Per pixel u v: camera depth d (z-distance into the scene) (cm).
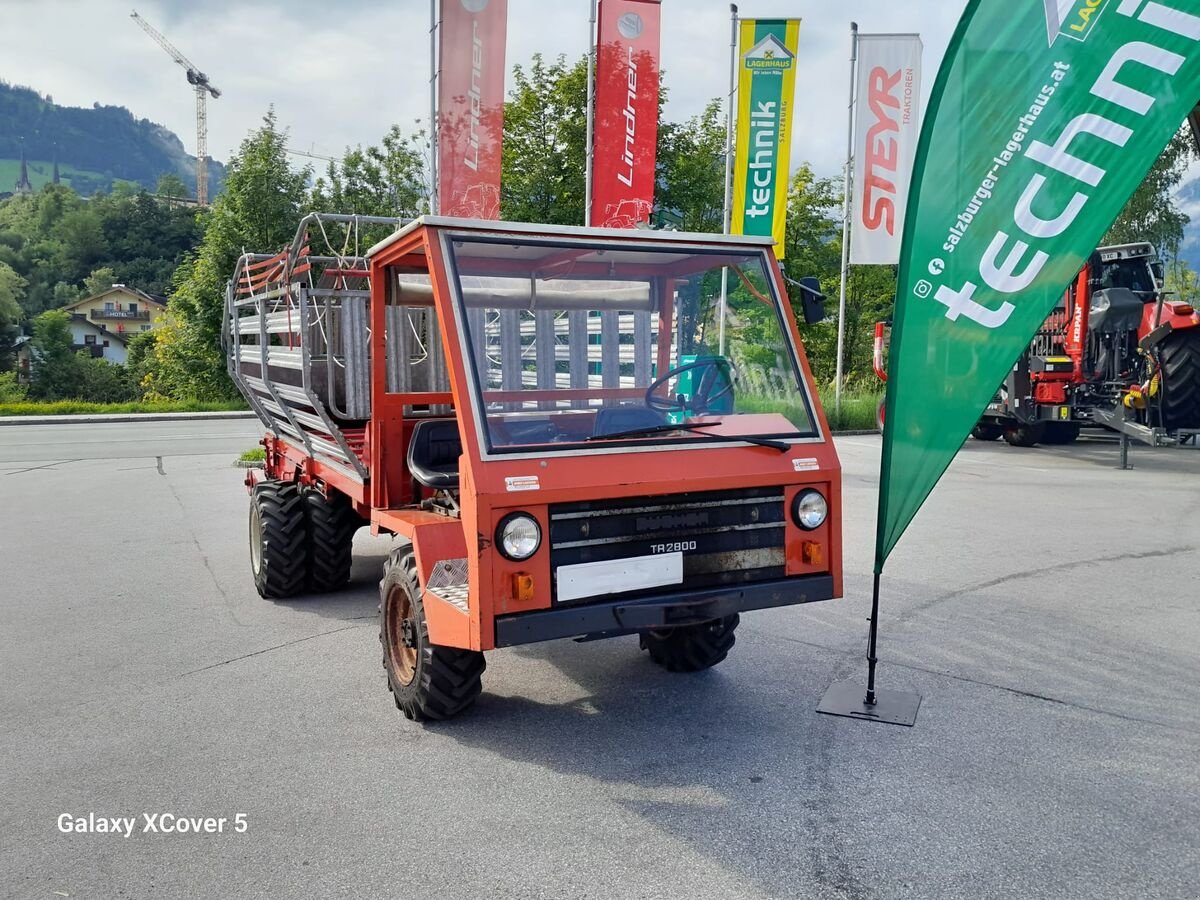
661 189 2434
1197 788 379
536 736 441
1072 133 409
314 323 584
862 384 2381
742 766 405
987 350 429
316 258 595
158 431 2362
